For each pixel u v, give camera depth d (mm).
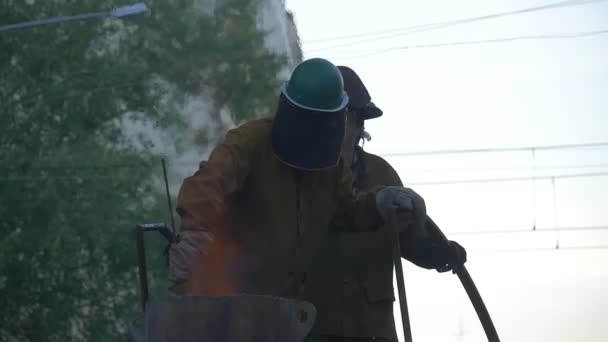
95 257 24000
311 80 4195
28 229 23625
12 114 24688
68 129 24750
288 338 3457
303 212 4438
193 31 25547
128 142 25453
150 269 23516
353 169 5707
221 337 3453
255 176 4352
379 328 5059
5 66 24828
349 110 5668
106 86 24594
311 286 5035
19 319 24297
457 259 4871
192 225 4008
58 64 24844
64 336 24359
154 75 25609
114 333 24266
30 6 24984
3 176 23812
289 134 4227
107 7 25234
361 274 5055
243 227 4398
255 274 4379
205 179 4133
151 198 24688
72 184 24172
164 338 3455
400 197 4488
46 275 23969
